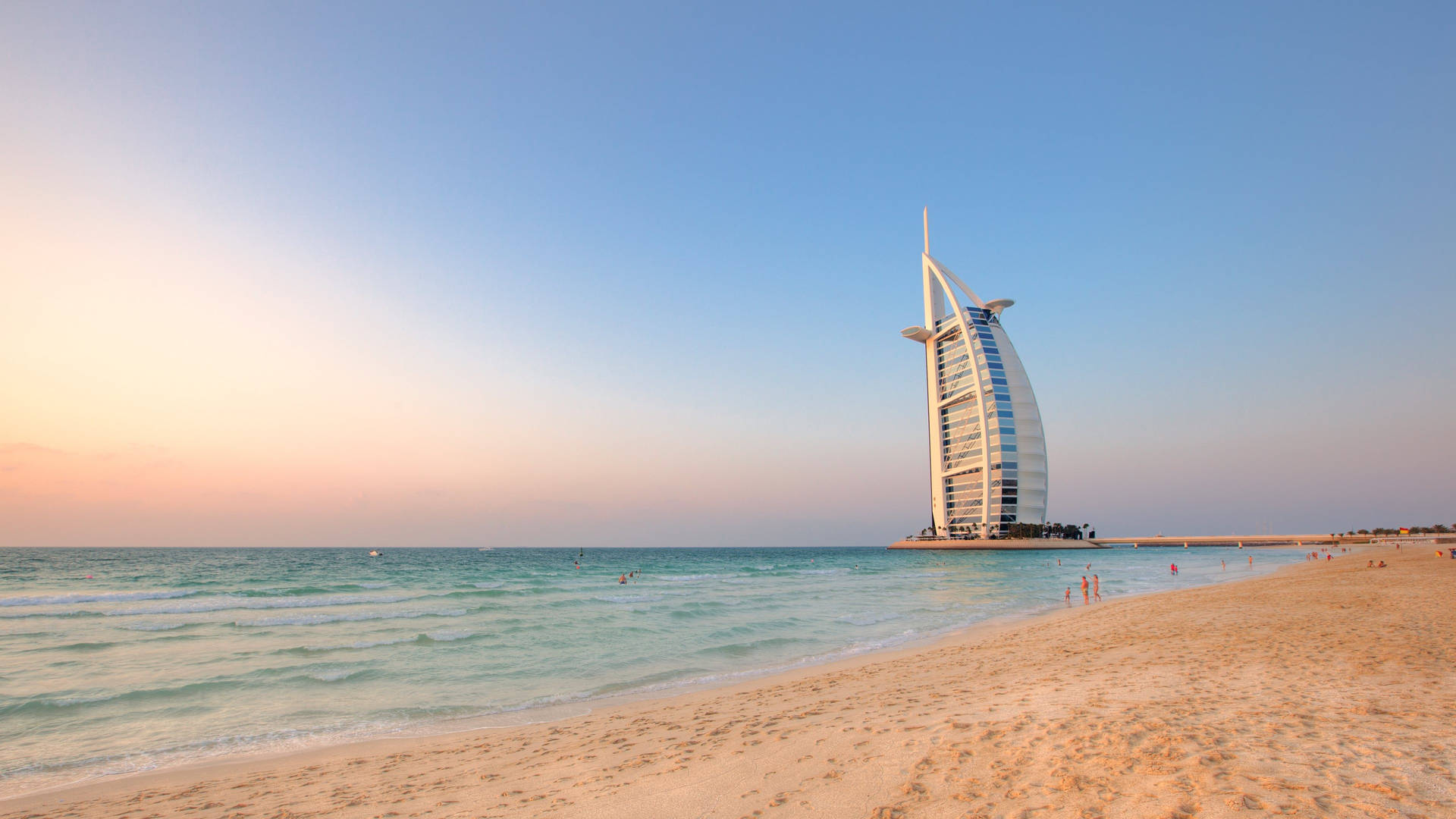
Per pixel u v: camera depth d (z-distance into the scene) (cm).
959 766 669
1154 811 500
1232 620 2031
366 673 1800
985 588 4750
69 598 4075
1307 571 5216
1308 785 532
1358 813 472
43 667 1869
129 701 1499
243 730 1291
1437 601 2211
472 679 1730
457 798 762
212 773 1022
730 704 1316
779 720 1060
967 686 1236
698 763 813
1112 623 2259
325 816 738
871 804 590
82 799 902
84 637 2428
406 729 1286
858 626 2725
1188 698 925
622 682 1702
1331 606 2239
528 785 797
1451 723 725
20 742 1214
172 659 1992
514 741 1116
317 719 1364
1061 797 551
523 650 2148
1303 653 1314
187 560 11138
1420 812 470
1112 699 953
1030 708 933
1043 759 657
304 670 1828
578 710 1407
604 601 3869
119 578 6147
